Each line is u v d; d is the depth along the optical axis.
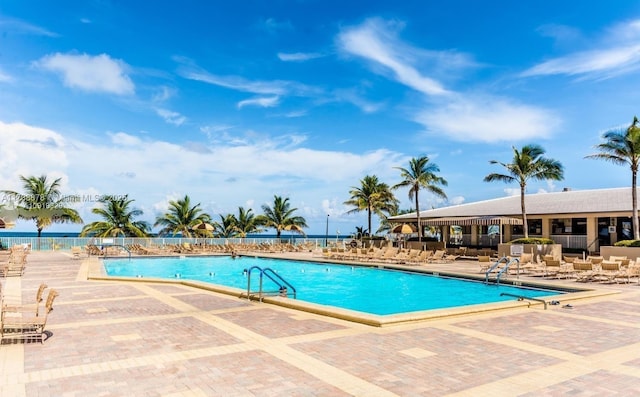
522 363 6.54
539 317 10.09
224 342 7.53
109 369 6.07
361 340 7.76
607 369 6.29
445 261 28.98
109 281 16.33
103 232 44.94
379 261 28.45
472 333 8.39
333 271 25.81
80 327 8.59
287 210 55.78
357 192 46.34
